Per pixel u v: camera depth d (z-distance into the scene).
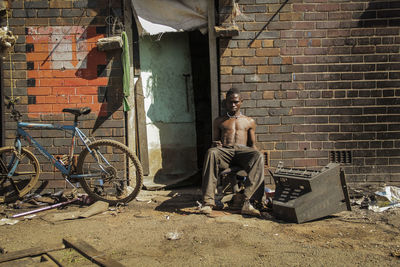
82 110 4.79
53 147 5.21
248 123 4.87
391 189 4.79
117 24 5.19
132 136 5.47
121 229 3.81
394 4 5.09
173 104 5.89
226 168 4.66
